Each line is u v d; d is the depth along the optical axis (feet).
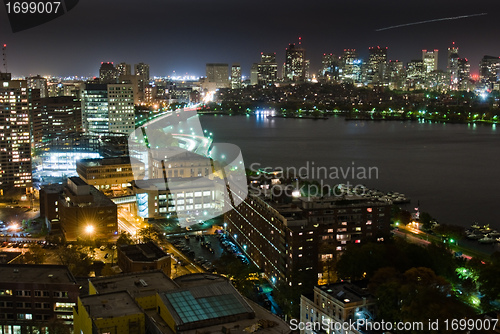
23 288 547.90
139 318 372.58
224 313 378.12
